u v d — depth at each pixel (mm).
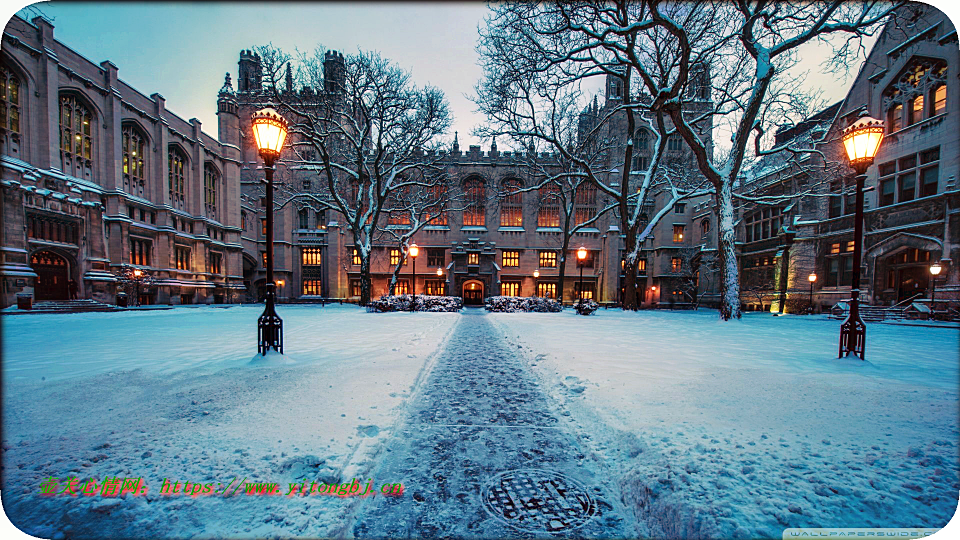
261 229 47312
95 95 29328
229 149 43406
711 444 3236
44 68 25750
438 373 6824
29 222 24000
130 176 32500
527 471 3271
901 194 20906
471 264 42406
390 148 30750
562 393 5281
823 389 4977
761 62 16625
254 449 3188
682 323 16219
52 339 10250
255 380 5492
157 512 2367
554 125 25969
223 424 3742
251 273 47219
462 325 16250
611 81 38625
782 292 27125
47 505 2402
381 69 25656
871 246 21906
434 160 32875
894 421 3781
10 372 6008
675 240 43312
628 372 5980
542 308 24719
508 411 4750
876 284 21828
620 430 3678
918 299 19453
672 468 2822
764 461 2916
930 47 19359
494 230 43312
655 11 15438
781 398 4570
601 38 16969
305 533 2236
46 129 25828
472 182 44031
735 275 17922
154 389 4996
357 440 3479
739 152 17797
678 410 4133
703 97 22312
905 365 6668
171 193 36812
